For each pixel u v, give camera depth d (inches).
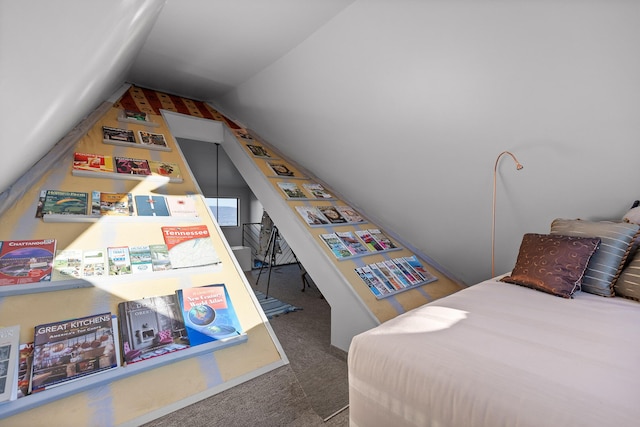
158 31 127.0
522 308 56.2
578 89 77.2
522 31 82.5
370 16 108.9
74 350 46.8
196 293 64.0
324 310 138.3
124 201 80.9
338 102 133.3
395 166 123.3
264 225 218.4
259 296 160.6
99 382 44.6
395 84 111.8
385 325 51.1
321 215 122.7
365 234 121.9
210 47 139.3
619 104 72.4
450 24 93.7
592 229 71.4
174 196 90.7
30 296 51.9
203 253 74.2
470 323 49.3
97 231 68.8
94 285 57.3
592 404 29.2
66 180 80.7
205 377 51.3
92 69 45.8
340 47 122.2
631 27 68.3
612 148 74.9
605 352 39.0
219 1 108.8
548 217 89.3
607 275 65.2
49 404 41.1
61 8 28.3
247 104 179.9
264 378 55.1
